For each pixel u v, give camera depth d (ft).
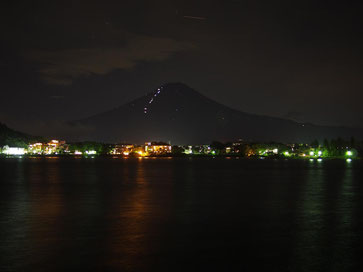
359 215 104.27
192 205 123.13
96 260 62.34
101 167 420.36
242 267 59.52
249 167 447.83
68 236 78.13
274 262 61.93
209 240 75.56
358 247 70.69
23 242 73.20
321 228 86.99
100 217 99.71
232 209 114.62
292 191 169.37
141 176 271.90
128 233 81.20
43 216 101.14
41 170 343.67
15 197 143.23
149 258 63.52
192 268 58.95
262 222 93.91
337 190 174.40
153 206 120.47
